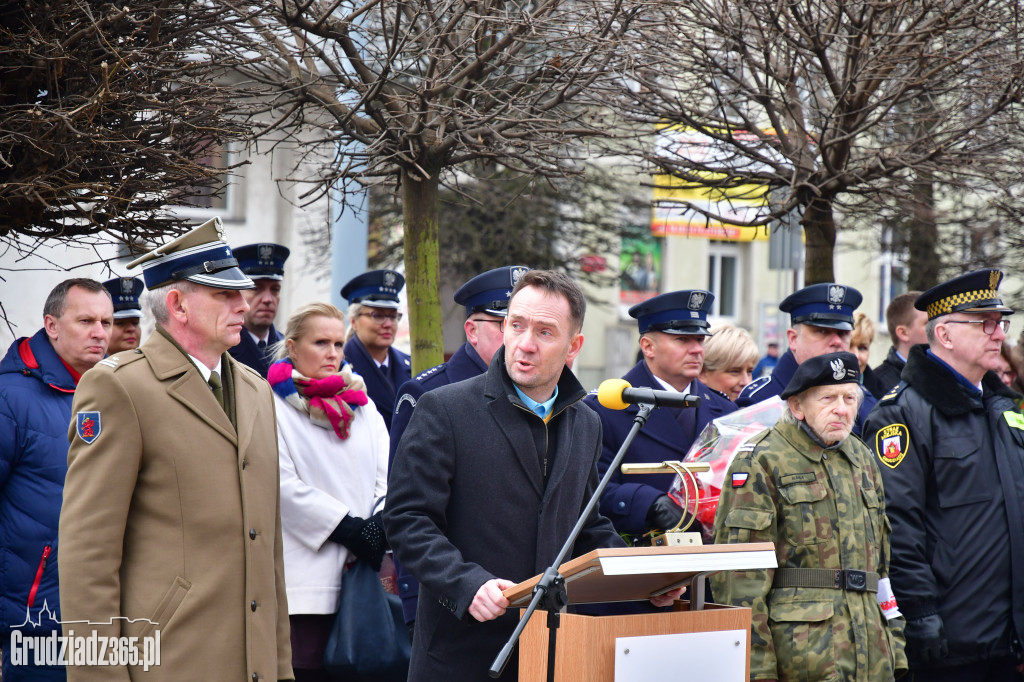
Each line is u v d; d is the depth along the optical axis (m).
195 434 4.09
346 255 9.54
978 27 7.77
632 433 3.78
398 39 6.74
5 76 5.02
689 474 4.16
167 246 4.19
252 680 4.04
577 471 4.21
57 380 5.43
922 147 8.45
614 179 20.83
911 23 7.71
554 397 4.25
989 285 5.95
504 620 4.02
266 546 4.23
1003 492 5.78
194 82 6.00
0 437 5.17
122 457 3.92
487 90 6.70
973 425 5.86
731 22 7.98
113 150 5.04
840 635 4.79
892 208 9.27
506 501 4.08
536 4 7.23
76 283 5.58
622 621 3.60
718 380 7.32
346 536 5.47
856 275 26.64
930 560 5.78
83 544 3.83
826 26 8.01
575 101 7.52
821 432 4.94
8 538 5.15
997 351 5.93
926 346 6.16
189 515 4.02
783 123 9.18
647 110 8.59
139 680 3.88
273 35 6.77
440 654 4.06
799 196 8.39
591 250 22.44
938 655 5.59
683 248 29.84
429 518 4.00
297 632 5.50
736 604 4.79
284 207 20.94
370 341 7.89
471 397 4.16
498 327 5.82
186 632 3.94
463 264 22.12
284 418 5.63
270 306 7.33
